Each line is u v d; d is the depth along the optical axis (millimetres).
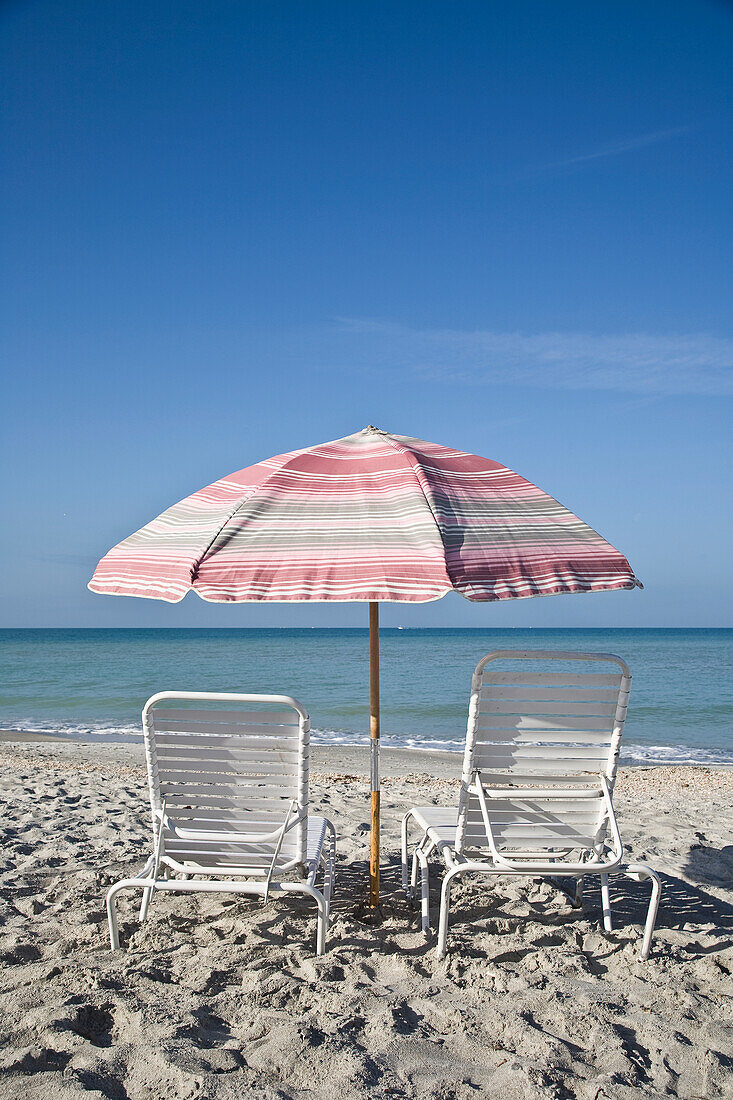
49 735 15023
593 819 3217
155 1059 2264
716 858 4727
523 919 3512
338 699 21719
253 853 3135
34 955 3111
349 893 3928
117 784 7746
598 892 3992
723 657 44062
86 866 4395
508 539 2869
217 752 3066
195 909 3635
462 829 3168
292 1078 2211
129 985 2760
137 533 3414
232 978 2857
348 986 2760
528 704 3055
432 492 3016
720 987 2828
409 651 51094
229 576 2627
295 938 3275
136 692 23547
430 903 3760
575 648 60312
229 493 3410
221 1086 2152
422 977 2879
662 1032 2479
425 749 13406
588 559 2855
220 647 55750
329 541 2748
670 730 16734
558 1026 2535
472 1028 2508
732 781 9945
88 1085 2139
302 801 3043
